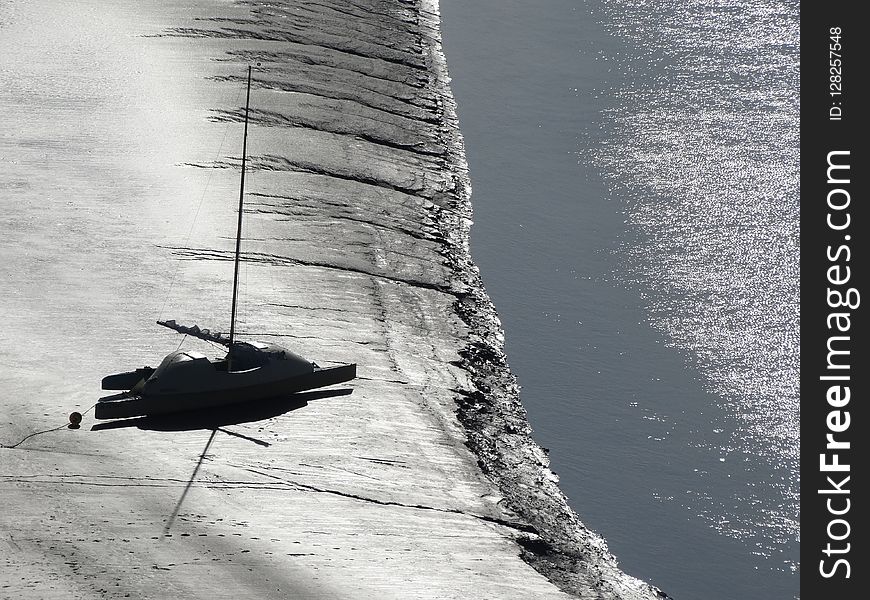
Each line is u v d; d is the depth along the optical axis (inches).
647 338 3361.2
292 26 5629.9
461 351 3125.0
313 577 1823.3
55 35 5255.9
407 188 4188.0
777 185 4355.3
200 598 1692.9
